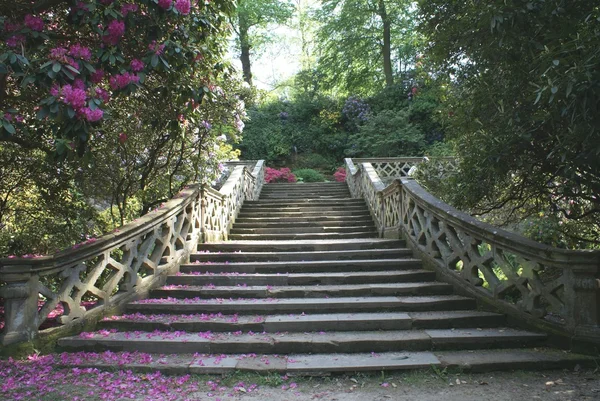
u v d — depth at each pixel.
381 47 24.23
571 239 6.00
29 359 3.81
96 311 4.57
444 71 4.67
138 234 5.25
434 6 4.32
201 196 7.39
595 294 3.79
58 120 3.24
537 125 3.60
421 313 4.70
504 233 4.52
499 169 3.99
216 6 5.05
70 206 6.72
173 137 5.61
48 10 4.02
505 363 3.60
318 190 14.35
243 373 3.59
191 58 4.49
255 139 21.98
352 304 4.87
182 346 4.04
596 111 2.60
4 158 5.88
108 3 3.68
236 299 5.23
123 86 3.81
